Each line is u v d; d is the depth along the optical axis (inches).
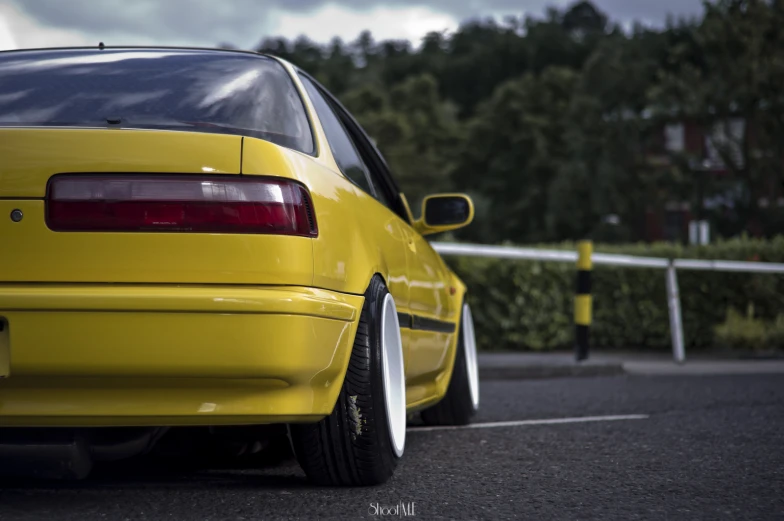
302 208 117.8
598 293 480.1
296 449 132.0
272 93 136.4
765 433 193.9
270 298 112.1
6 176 113.2
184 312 110.8
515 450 174.2
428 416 208.2
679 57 1380.4
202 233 113.2
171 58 143.0
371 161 167.8
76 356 110.5
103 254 112.3
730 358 436.5
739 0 1234.0
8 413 112.8
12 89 134.2
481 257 452.8
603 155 2020.2
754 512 122.3
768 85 1224.2
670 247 486.9
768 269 429.1
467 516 119.0
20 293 110.3
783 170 1274.6
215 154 115.3
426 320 171.5
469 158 2733.8
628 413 230.2
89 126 125.9
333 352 120.6
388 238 151.6
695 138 1898.4
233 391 114.6
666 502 128.3
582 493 134.0
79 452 121.7
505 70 4500.5
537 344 453.4
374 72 4751.5
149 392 113.6
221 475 145.6
